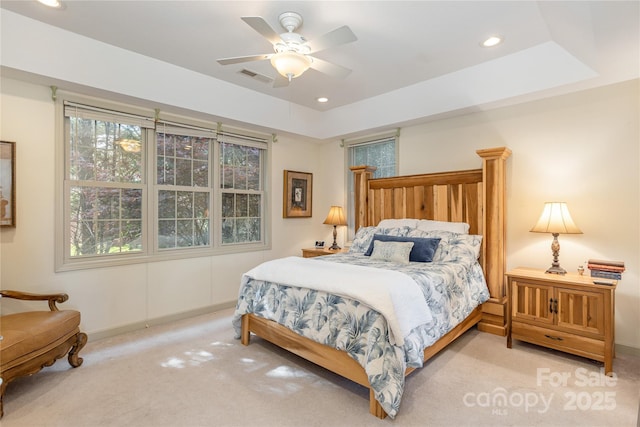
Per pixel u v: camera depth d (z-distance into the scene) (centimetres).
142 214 352
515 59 302
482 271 332
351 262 316
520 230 335
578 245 303
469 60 313
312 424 189
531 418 192
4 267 271
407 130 426
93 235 321
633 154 278
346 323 216
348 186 502
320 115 482
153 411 200
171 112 363
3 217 266
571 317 262
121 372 248
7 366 199
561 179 312
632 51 225
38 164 285
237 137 431
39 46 258
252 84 377
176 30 264
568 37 227
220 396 216
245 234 450
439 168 395
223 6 231
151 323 353
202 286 398
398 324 197
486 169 335
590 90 296
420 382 232
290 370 253
